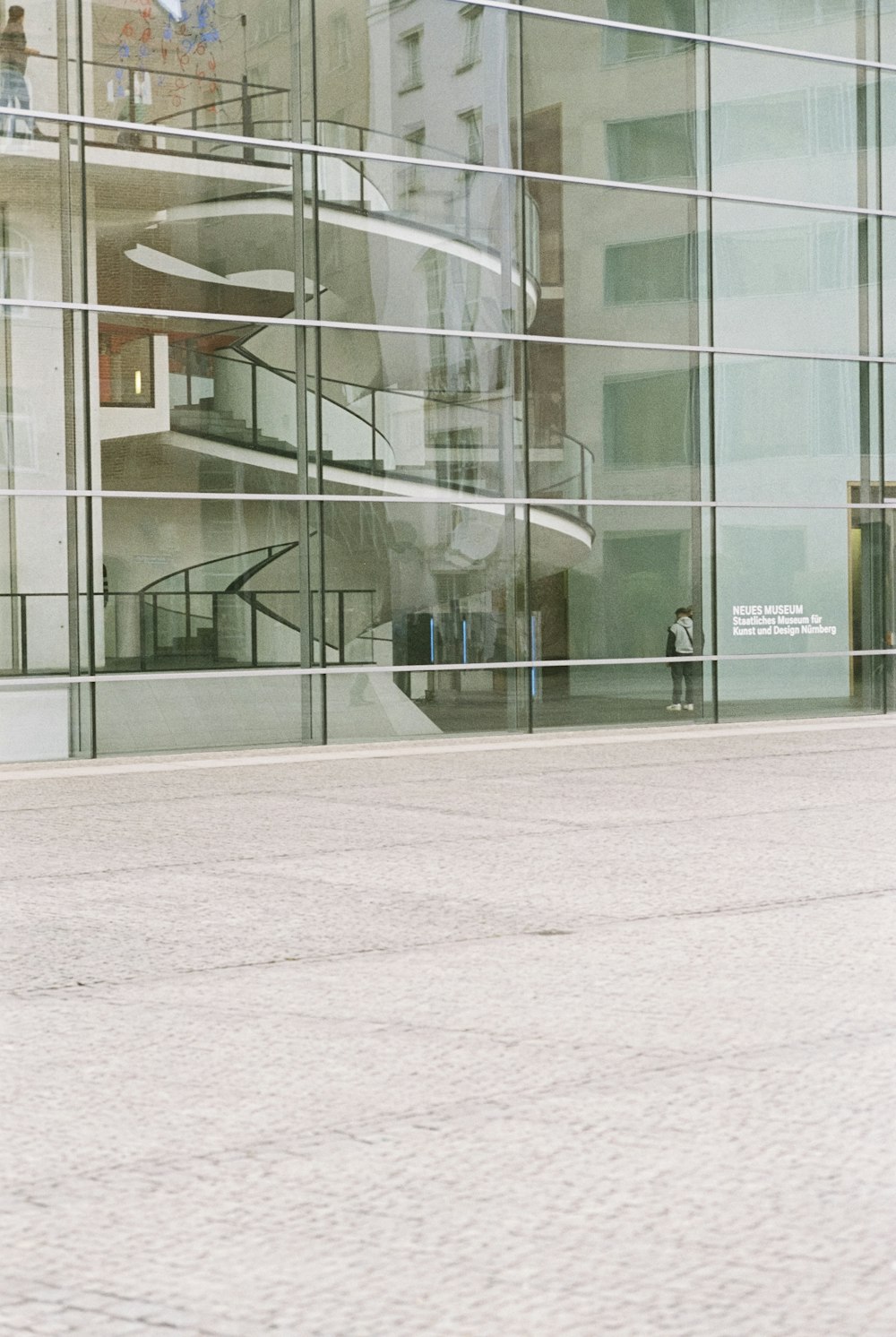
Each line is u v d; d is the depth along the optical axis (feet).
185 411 63.21
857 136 75.77
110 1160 16.48
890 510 77.05
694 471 72.69
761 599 74.33
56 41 61.26
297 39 65.00
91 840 40.37
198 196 63.41
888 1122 17.47
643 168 71.56
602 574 70.90
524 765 57.41
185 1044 21.12
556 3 69.82
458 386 67.97
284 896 32.30
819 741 65.46
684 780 52.24
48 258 61.21
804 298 74.74
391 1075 19.47
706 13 72.69
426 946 27.30
